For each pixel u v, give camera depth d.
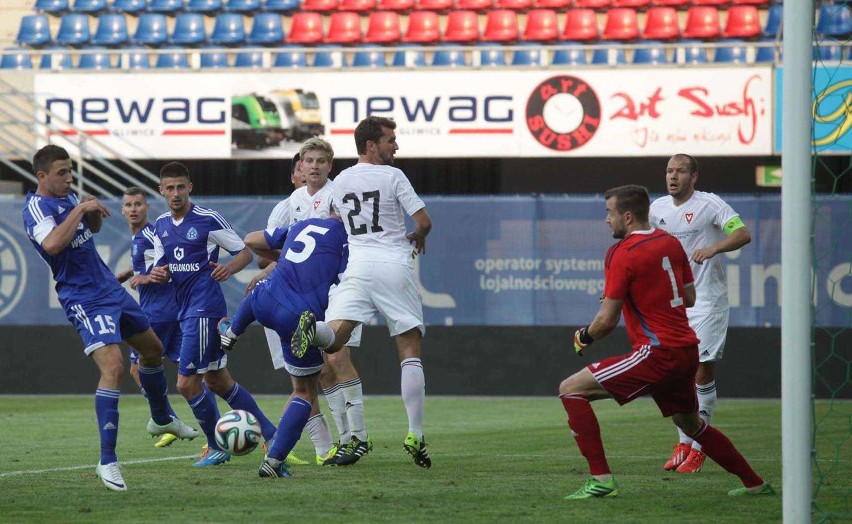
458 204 43.81
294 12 63.22
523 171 56.75
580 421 19.39
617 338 43.25
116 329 20.88
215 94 50.88
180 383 24.64
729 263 42.91
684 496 19.69
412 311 23.83
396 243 24.11
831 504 19.27
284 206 26.55
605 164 56.47
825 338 41.81
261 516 17.34
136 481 21.52
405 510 17.95
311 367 21.56
